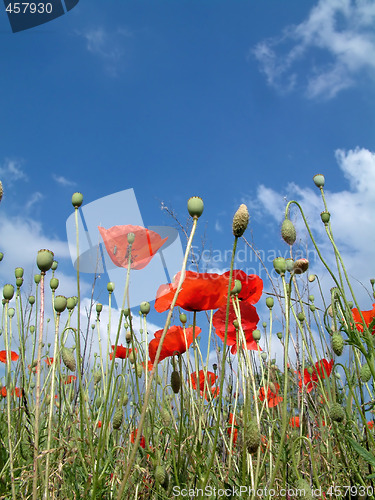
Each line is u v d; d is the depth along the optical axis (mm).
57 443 491
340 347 439
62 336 453
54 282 426
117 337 377
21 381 463
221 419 501
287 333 315
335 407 421
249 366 381
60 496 431
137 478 433
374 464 370
